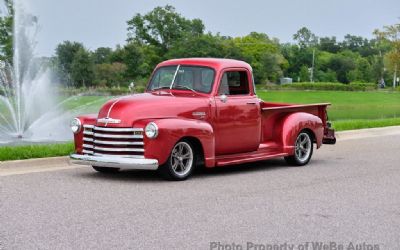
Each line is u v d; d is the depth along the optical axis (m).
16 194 8.52
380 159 12.97
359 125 19.77
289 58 129.38
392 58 82.12
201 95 10.54
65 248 6.01
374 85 93.94
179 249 6.03
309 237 6.55
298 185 9.67
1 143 15.34
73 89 57.31
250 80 11.20
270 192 9.02
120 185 9.39
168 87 10.92
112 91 57.59
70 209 7.66
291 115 11.81
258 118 11.23
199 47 77.12
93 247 6.05
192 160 10.07
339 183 9.90
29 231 6.61
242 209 7.82
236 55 83.88
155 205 7.97
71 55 62.88
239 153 11.07
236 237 6.50
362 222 7.25
